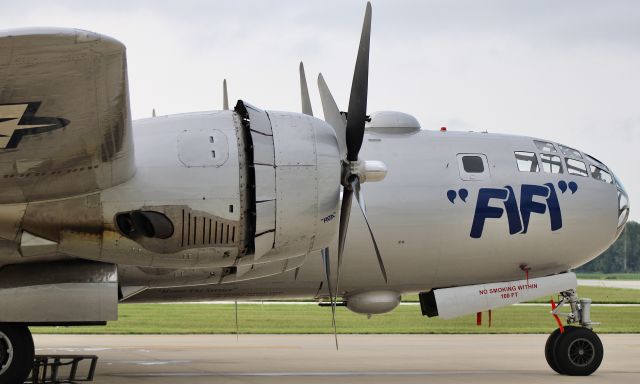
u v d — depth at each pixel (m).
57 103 30.47
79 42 27.39
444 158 50.81
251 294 50.34
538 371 51.75
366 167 42.19
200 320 99.44
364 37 42.19
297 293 50.97
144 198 38.62
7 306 39.19
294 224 39.88
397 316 107.94
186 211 38.97
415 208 49.69
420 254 50.16
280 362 55.47
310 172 40.03
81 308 39.84
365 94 42.31
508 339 77.38
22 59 27.77
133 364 53.62
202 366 52.59
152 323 95.38
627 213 54.72
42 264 40.22
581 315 51.47
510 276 52.22
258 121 40.03
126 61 29.02
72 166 34.94
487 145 51.88
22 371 40.06
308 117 41.16
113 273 40.53
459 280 51.69
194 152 39.25
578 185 52.53
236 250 39.81
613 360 59.56
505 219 50.81
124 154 35.19
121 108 31.42
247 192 39.56
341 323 97.25
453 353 63.25
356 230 49.00
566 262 52.66
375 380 45.91
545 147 52.97
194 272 44.59
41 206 37.72
